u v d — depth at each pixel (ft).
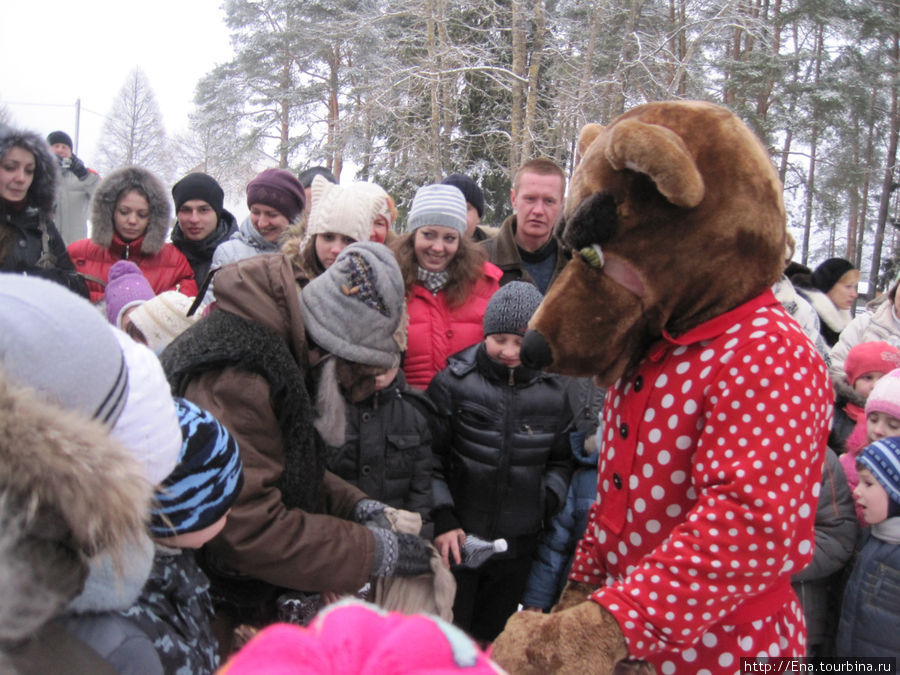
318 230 7.70
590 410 8.36
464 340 9.06
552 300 4.51
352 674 1.61
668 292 4.26
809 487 4.20
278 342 5.04
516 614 4.34
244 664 1.70
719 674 4.42
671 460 4.41
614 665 3.99
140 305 8.11
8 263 9.73
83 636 2.79
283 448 5.03
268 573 4.79
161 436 3.28
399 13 43.11
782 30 60.13
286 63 68.39
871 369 9.11
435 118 40.86
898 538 6.42
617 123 4.50
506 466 7.66
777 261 4.31
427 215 8.92
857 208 73.10
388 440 6.59
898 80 59.98
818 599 7.06
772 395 4.04
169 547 3.76
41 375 2.49
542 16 39.91
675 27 45.68
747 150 4.23
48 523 2.26
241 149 68.33
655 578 4.02
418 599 5.76
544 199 10.33
